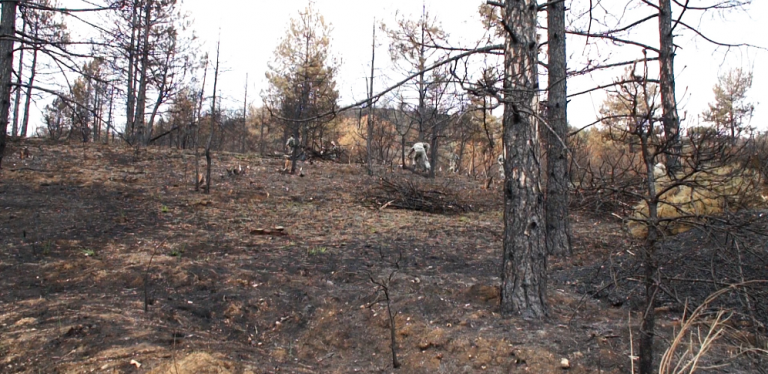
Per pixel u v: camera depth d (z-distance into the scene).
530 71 4.43
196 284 5.68
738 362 3.74
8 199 9.66
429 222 11.03
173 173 15.09
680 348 4.01
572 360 3.85
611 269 3.61
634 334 4.32
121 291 5.33
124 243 7.36
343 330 4.83
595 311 5.06
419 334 4.52
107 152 17.36
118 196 11.14
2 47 7.61
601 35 7.27
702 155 3.08
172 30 12.05
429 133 16.89
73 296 5.02
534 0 4.48
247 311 5.23
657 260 3.11
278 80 18.98
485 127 4.39
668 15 8.78
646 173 3.15
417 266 6.97
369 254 7.59
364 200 13.80
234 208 11.28
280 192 13.96
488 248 8.35
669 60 8.59
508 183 4.66
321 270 6.62
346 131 28.75
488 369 3.90
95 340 3.90
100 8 7.00
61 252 6.58
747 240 3.29
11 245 6.71
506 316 4.69
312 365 4.31
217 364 3.59
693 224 3.11
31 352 3.67
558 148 7.15
